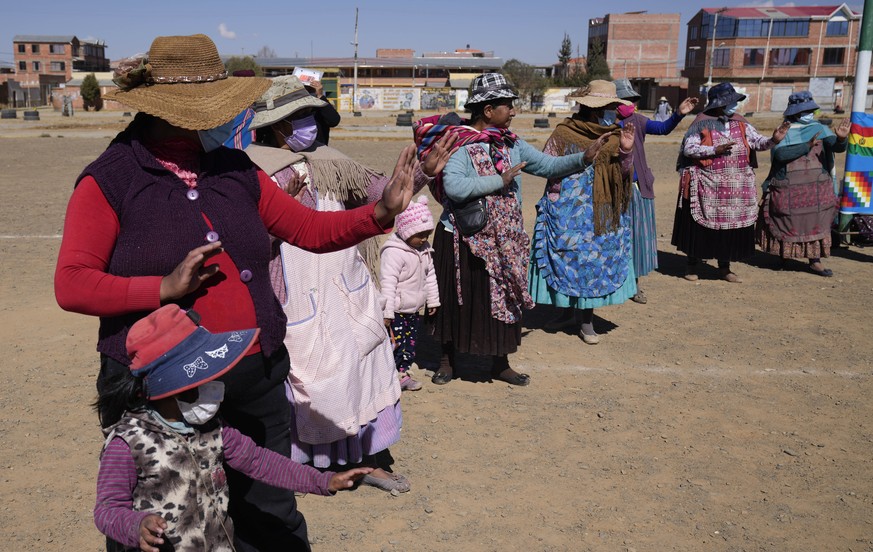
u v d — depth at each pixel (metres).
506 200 5.61
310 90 4.76
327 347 3.91
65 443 5.03
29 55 117.50
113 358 2.51
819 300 8.52
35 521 4.13
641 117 7.99
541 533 4.06
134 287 2.33
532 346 7.02
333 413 3.94
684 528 4.11
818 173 9.45
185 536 2.45
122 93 2.46
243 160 2.74
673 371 6.38
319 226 2.81
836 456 4.91
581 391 5.95
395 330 5.79
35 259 10.08
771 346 7.00
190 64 2.55
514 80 83.88
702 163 8.98
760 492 4.48
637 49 101.25
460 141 5.42
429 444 5.07
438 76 94.06
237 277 2.62
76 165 22.69
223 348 2.39
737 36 82.50
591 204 6.63
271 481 2.69
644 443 5.09
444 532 4.07
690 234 9.18
